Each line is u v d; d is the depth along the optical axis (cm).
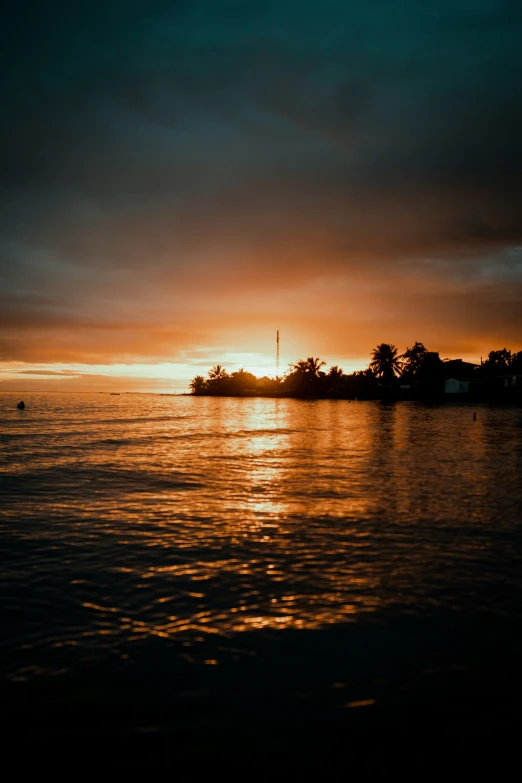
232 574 1223
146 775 608
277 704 727
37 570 1245
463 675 795
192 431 5634
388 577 1200
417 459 3228
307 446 4050
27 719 695
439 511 1847
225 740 659
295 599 1078
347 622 970
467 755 637
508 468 2838
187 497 2106
